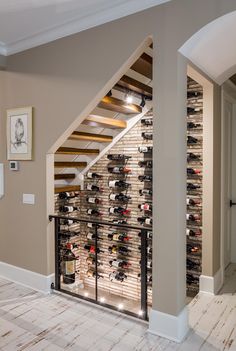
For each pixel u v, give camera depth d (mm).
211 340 2199
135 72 3287
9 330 2328
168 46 2160
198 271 3227
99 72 2551
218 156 3150
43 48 2947
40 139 3010
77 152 3701
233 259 3926
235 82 3609
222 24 2006
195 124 3197
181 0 2102
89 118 3098
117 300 4016
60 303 2781
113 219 3984
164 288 2238
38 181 3049
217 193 3123
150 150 3508
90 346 2121
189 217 3174
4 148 3352
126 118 3760
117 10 2381
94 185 4113
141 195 3746
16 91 3203
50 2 2326
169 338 2209
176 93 2135
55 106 2873
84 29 2631
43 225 3023
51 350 2080
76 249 4246
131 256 3922
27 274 3168
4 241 3404
